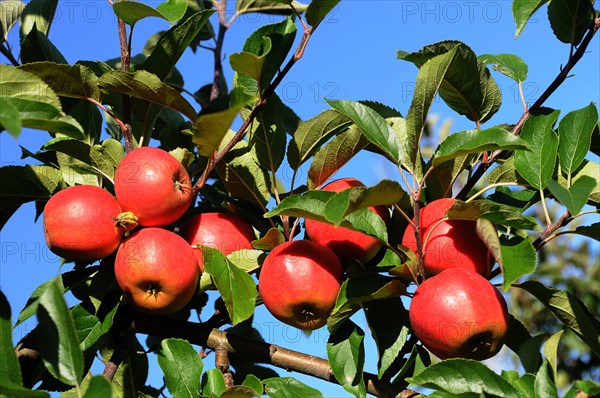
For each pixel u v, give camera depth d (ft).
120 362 3.58
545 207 3.40
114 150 3.58
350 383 3.38
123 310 3.60
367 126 3.38
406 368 3.38
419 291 3.32
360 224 3.34
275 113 3.71
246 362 3.76
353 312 3.40
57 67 3.43
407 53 3.73
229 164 3.68
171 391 3.34
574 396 3.07
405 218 3.47
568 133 3.47
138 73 3.45
